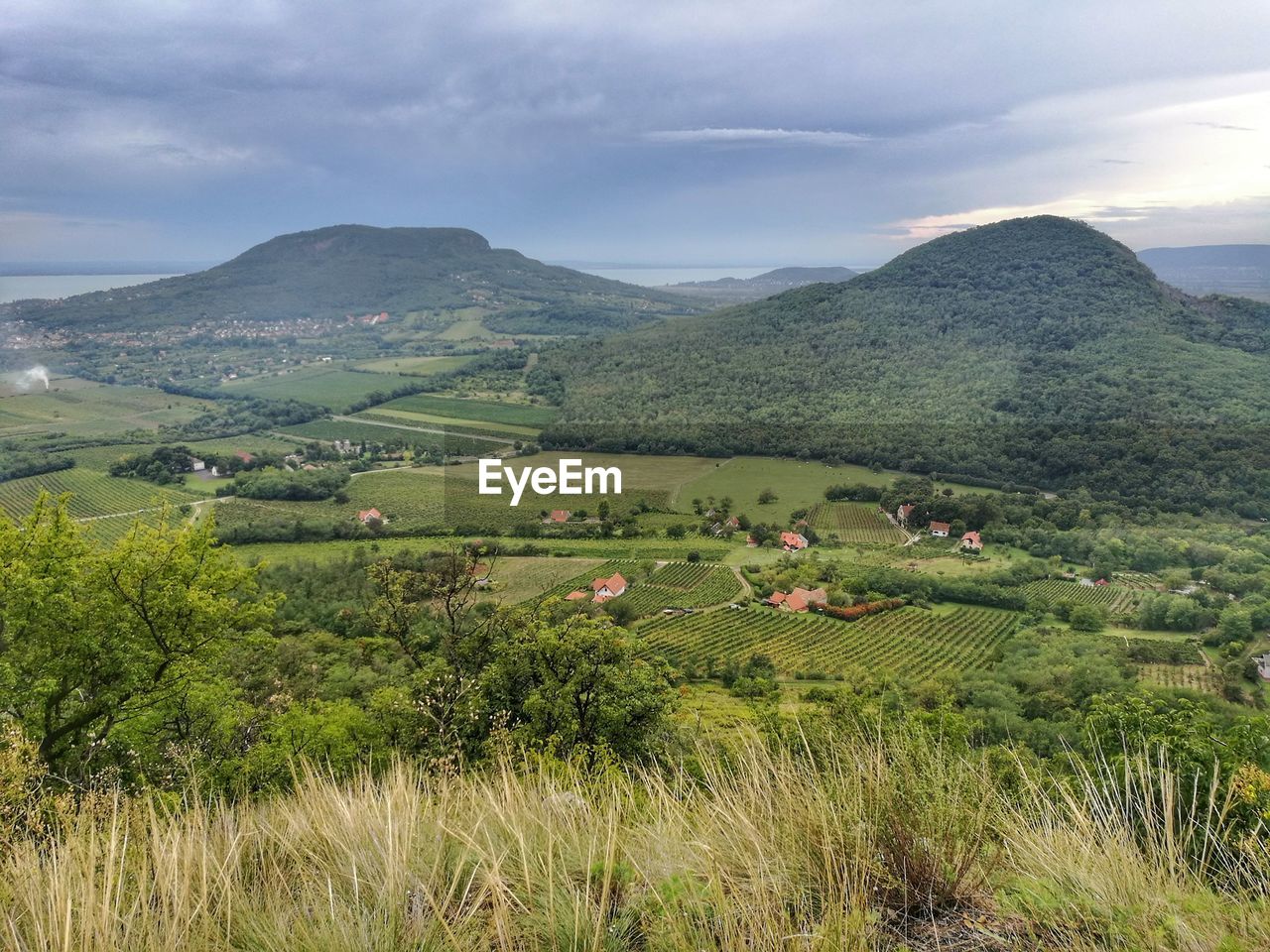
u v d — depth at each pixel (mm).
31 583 10391
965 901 2262
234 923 2266
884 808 2469
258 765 8523
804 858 2357
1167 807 2381
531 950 2064
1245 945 1843
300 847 2832
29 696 10031
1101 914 2080
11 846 2881
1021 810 2652
